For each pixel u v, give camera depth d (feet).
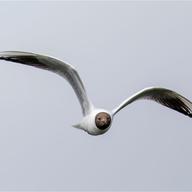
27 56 43.91
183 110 48.29
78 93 45.37
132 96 46.14
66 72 44.73
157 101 47.60
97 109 45.37
